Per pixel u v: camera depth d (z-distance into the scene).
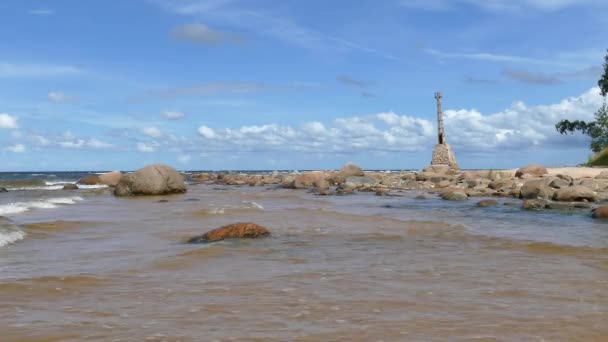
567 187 21.03
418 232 12.35
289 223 14.23
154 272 7.45
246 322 4.97
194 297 5.95
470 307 5.50
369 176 44.62
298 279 6.98
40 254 9.05
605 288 6.43
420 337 4.51
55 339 4.49
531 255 9.03
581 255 9.02
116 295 6.06
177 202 22.78
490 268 7.79
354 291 6.25
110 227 13.20
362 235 11.78
